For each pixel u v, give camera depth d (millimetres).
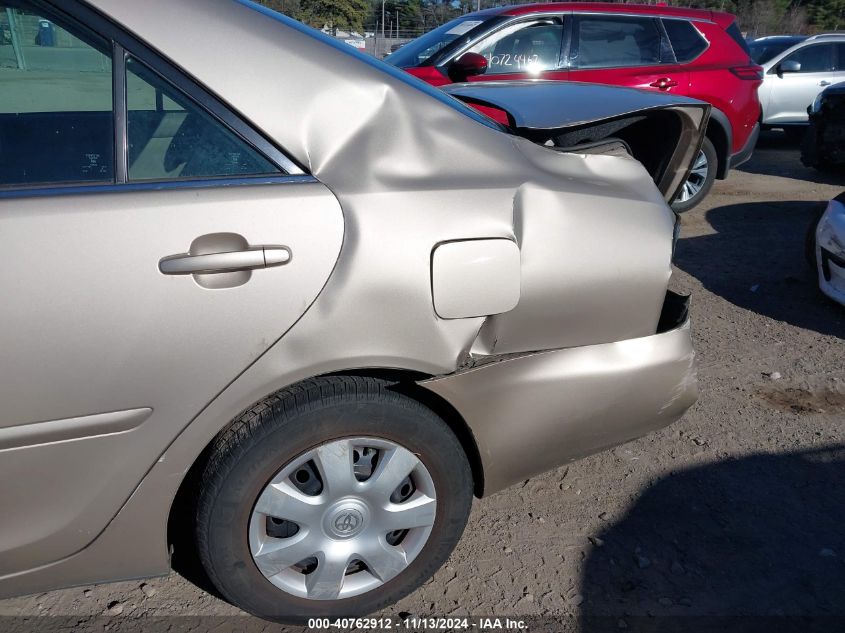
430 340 1809
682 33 6164
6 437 1559
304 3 44062
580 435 2111
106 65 1630
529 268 1896
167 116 1663
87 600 2127
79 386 1572
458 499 2004
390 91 1849
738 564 2332
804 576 2285
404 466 1899
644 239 2055
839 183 7938
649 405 2166
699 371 3619
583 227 1970
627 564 2326
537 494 2668
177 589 2178
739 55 6363
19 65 1602
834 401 3336
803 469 2832
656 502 2629
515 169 1951
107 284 1557
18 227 1525
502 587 2225
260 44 1737
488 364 1919
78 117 1629
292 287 1667
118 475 1670
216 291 1621
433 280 1773
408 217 1754
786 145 10758
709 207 6801
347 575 2018
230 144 1695
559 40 5828
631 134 2799
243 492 1762
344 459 1834
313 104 1750
